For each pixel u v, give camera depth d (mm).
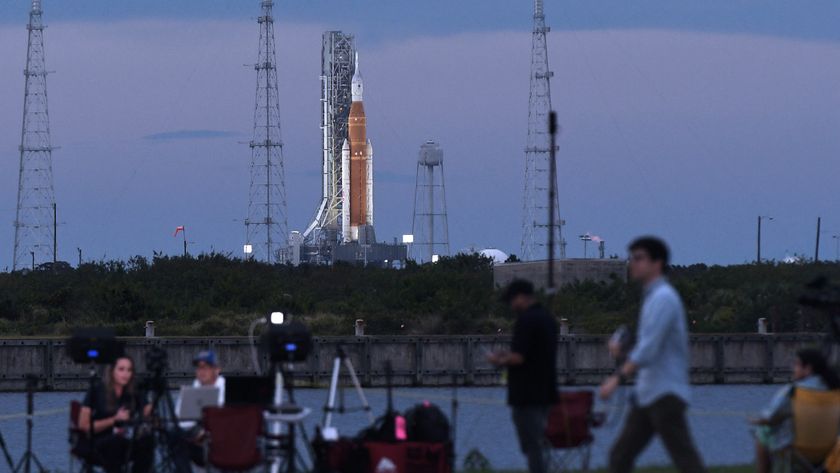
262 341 66688
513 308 56344
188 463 67688
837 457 57375
